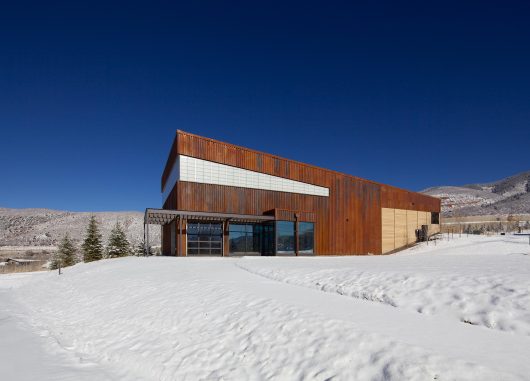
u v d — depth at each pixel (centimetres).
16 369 788
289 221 3103
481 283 837
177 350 776
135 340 884
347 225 3688
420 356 529
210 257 2569
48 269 4541
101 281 1695
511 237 4384
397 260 1862
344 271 1216
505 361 500
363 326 675
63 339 1017
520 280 823
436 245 4253
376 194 4100
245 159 3044
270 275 1357
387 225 4222
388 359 544
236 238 2989
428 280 922
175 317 944
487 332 634
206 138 2855
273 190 3177
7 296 2139
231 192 2939
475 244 3969
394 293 888
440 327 664
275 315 803
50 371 771
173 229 3036
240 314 858
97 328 1039
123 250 5688
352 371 550
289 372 597
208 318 885
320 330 688
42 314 1424
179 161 2716
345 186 3728
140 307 1102
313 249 3297
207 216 2678
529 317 646
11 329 1177
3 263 5844
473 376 468
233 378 628
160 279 1414
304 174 3397
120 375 738
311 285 1121
